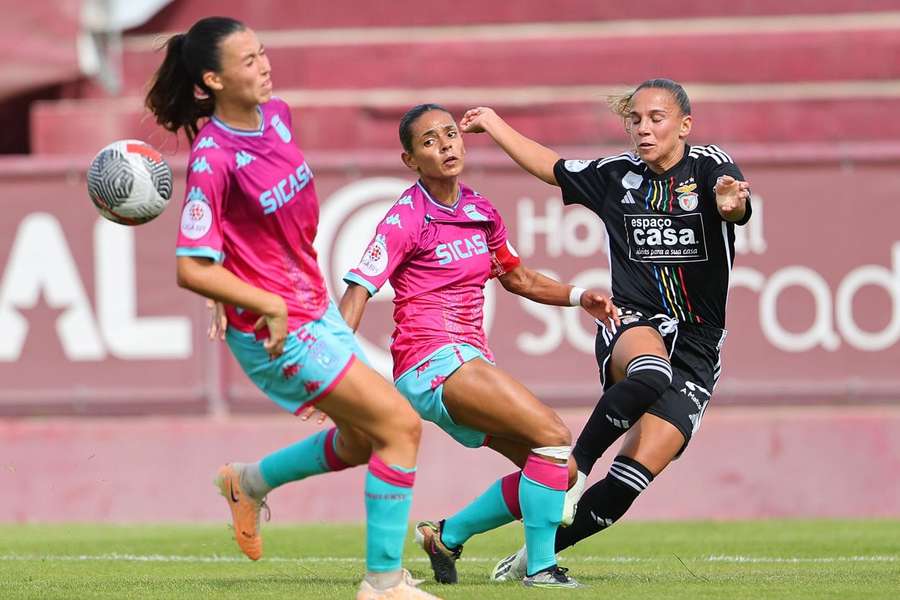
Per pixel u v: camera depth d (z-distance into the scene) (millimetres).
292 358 16562
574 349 39375
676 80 48219
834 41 48125
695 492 38969
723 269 20734
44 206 40469
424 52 49125
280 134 16516
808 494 39000
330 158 39812
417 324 19172
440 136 19016
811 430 39281
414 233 19078
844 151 39406
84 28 48250
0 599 17891
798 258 39406
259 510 18906
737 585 19109
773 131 47000
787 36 48312
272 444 39656
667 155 20703
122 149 17031
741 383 39312
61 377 40312
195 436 39781
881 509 38938
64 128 47375
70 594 18328
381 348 39281
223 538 31297
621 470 19797
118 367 40281
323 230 39719
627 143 46875
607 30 48969
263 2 49688
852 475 39062
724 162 20391
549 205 39469
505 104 47625
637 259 21016
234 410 40281
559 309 39406
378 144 47438
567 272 39375
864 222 39375
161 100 16984
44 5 48062
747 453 39156
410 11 49469
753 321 39406
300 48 49438
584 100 47250
